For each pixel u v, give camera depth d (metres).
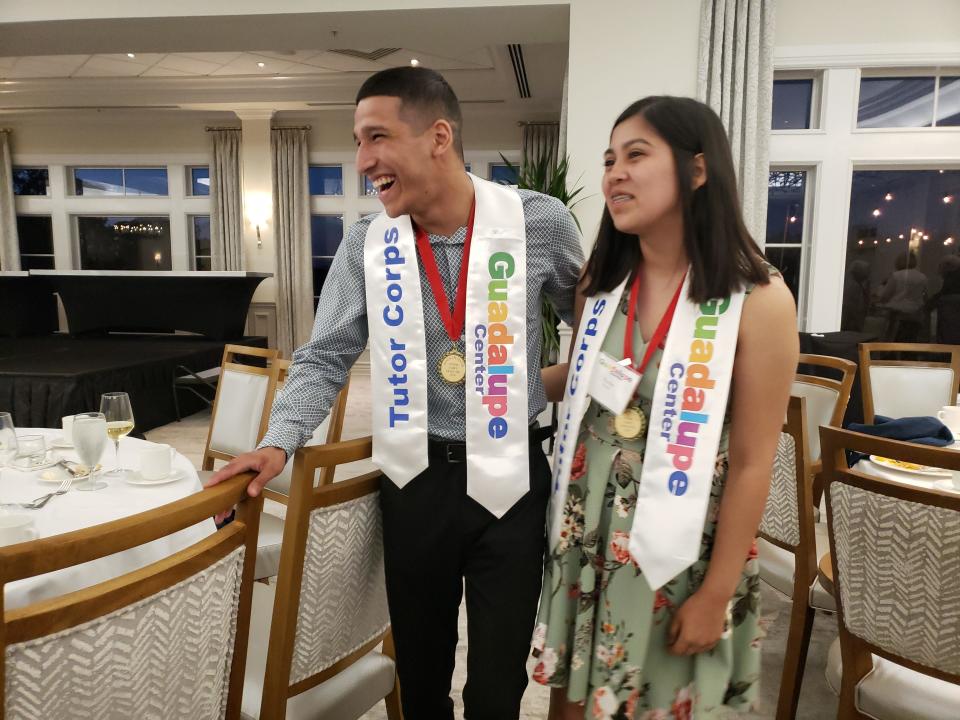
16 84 7.38
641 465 1.03
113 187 8.88
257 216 8.43
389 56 6.47
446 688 1.26
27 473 1.57
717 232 0.94
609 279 1.10
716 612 0.96
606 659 1.05
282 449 1.03
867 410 2.94
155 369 5.40
